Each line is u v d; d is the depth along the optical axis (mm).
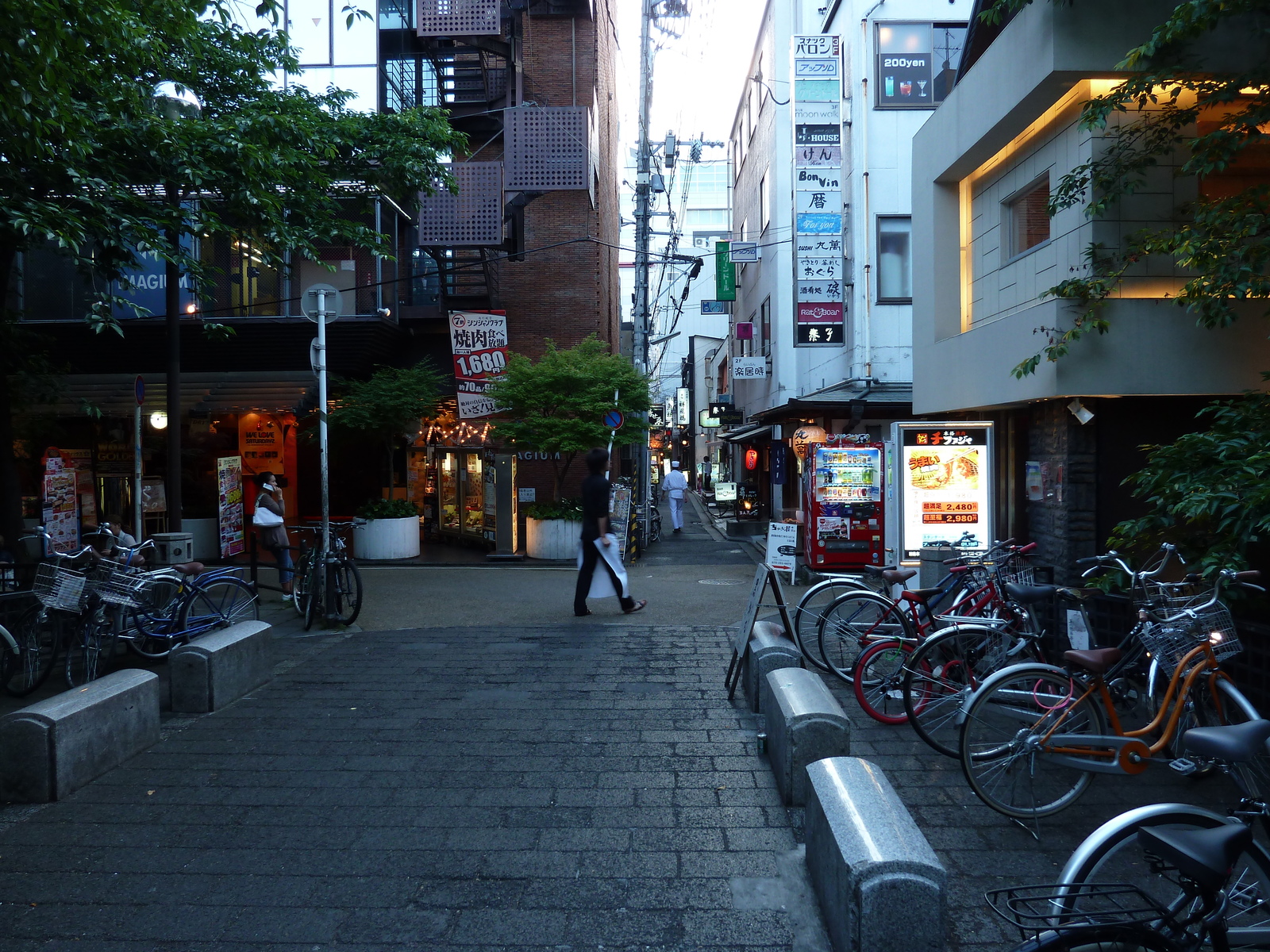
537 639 8812
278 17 9516
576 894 3615
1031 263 8734
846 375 17844
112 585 6980
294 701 6586
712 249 51000
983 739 4344
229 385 17406
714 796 4676
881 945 2791
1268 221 6227
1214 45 7105
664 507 34469
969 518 9531
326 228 12023
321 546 9820
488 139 19016
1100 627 6453
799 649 6387
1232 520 5074
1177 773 4473
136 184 10289
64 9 6512
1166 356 7434
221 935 3312
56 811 4520
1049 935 2414
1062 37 7219
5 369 11156
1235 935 2748
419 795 4711
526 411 15805
